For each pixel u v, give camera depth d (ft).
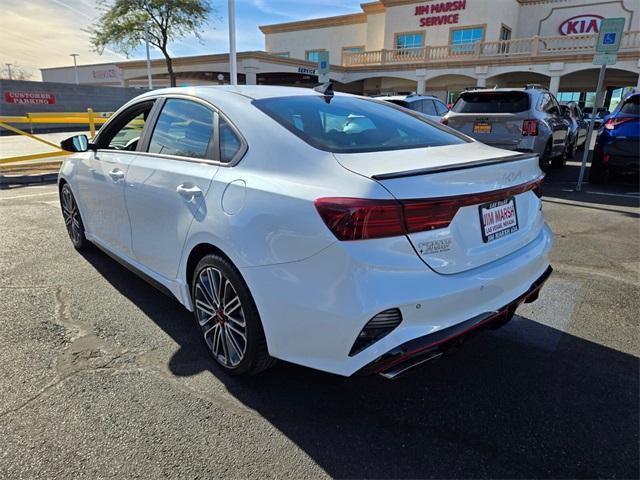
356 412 7.64
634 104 25.26
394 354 6.27
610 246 15.96
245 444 6.89
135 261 11.13
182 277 9.23
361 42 110.83
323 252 6.39
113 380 8.36
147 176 9.96
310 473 6.39
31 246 15.74
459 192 6.81
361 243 6.18
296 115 8.54
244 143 8.13
